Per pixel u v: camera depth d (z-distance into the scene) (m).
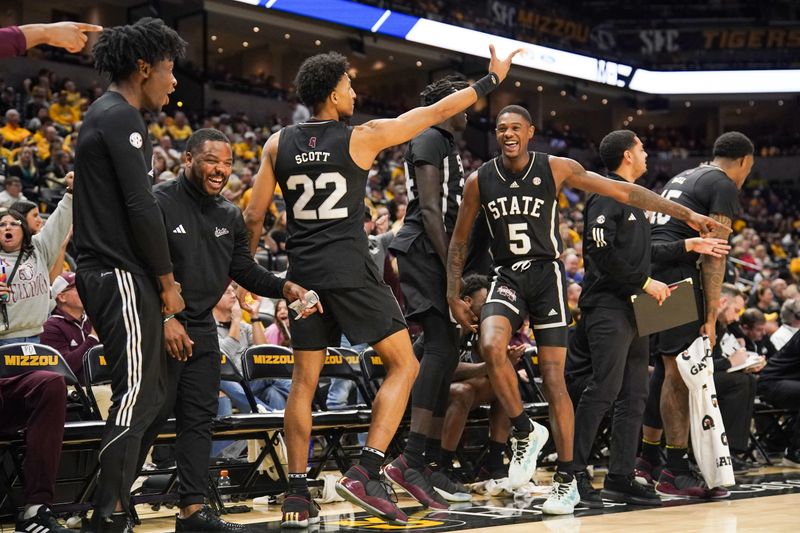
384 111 23.16
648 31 24.61
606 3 24.70
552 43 22.42
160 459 4.54
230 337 5.31
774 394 6.12
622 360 4.01
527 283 3.80
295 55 22.80
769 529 3.21
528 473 3.89
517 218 3.78
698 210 4.48
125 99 2.94
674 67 24.73
